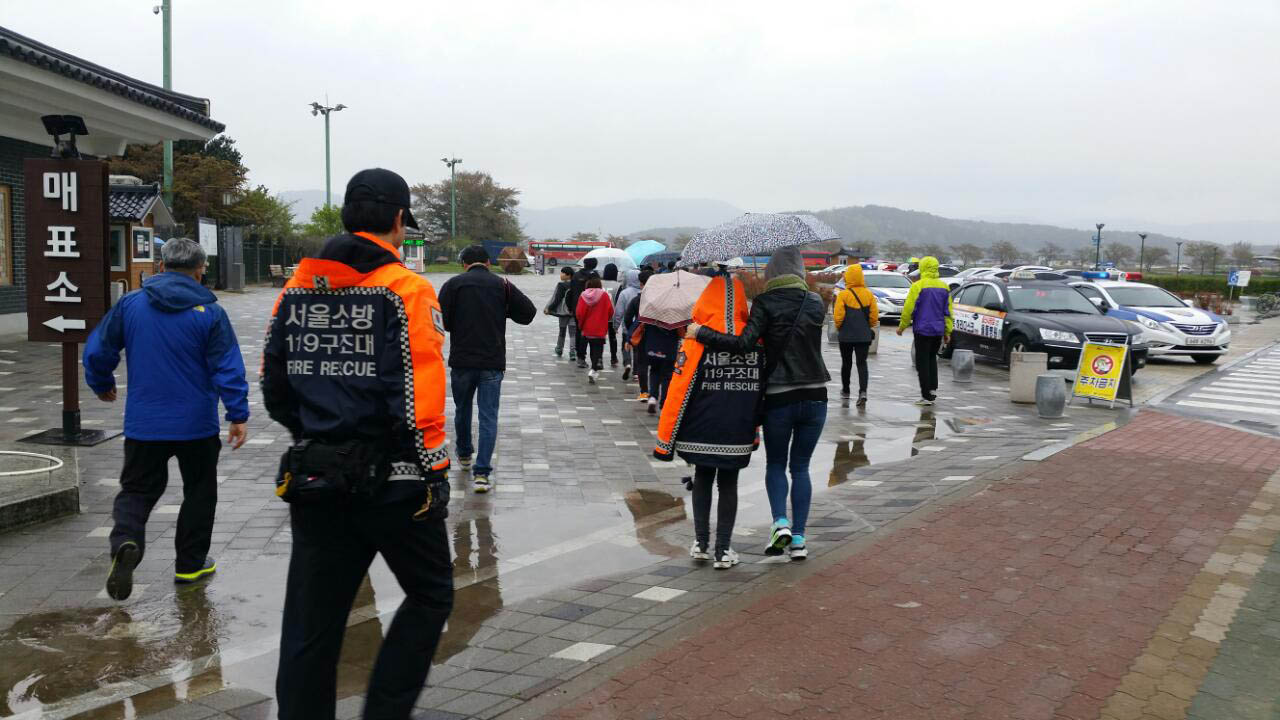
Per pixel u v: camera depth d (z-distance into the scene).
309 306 3.00
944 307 11.83
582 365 15.41
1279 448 8.86
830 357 17.88
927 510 6.32
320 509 2.94
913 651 4.02
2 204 15.45
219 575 5.16
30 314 7.99
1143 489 6.91
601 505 6.88
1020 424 10.45
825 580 4.96
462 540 5.96
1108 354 11.94
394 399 2.91
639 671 3.85
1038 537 5.69
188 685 3.81
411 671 3.05
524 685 3.74
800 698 3.58
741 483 7.66
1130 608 4.53
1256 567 5.15
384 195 3.07
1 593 4.78
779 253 5.30
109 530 5.79
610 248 21.78
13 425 8.77
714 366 5.11
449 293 7.11
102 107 15.20
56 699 3.66
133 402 4.75
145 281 4.86
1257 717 3.44
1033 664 3.89
